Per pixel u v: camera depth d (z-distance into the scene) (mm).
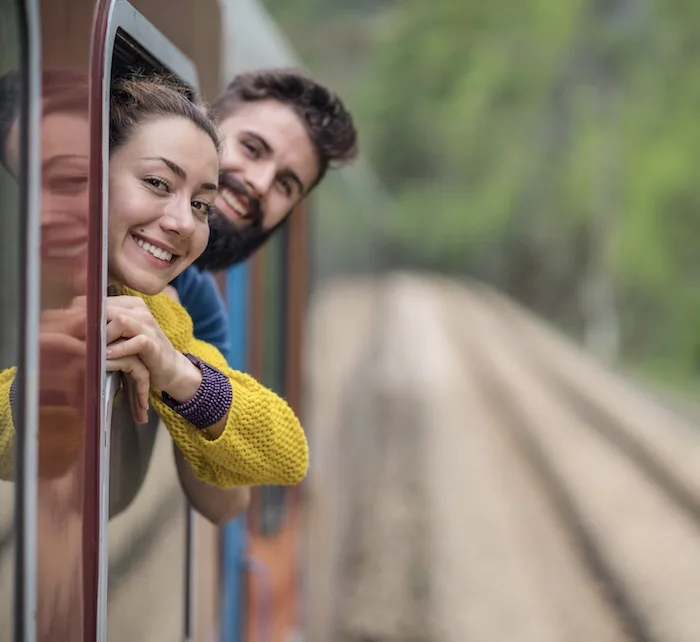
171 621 2977
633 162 59250
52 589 1915
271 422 2219
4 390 1825
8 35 1842
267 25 6836
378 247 36375
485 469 16531
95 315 1993
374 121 86375
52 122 1921
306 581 8148
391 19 85312
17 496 1829
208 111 2330
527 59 73312
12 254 1844
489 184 80000
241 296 5004
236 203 2947
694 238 55938
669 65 60531
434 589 10492
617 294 56875
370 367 24906
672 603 10492
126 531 2447
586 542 12648
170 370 2090
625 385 31109
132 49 2428
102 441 2012
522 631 9625
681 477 17000
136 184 2062
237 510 2803
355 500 13375
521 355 36219
